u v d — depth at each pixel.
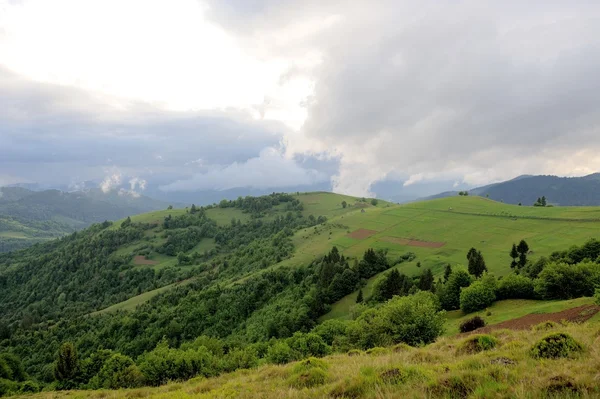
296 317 96.88
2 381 62.09
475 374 10.91
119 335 117.19
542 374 10.45
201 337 73.94
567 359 12.41
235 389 17.08
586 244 83.50
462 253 126.38
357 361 19.84
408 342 34.59
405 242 151.12
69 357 64.56
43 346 124.19
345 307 103.88
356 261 126.25
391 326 36.28
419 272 113.50
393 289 93.19
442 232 154.88
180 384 26.56
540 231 130.38
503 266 102.50
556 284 56.72
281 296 121.31
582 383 8.73
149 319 120.56
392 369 13.43
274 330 92.50
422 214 189.38
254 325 104.38
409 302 37.62
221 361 46.66
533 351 13.82
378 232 172.38
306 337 48.25
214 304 121.06
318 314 103.62
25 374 83.44
